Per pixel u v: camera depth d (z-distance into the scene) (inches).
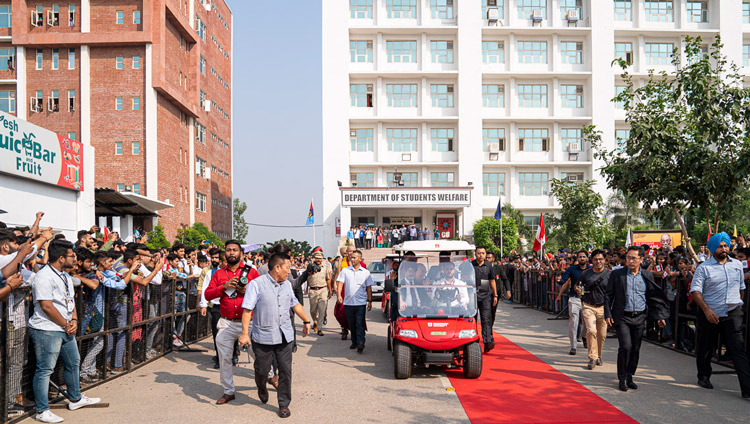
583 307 376.8
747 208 1040.2
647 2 1905.8
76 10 1621.6
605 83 1854.1
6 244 266.4
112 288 335.9
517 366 379.9
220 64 2493.8
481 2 1892.2
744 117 521.7
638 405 277.4
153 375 351.9
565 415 260.5
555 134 1872.5
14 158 697.6
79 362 283.3
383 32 1856.5
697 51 571.5
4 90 1668.3
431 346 335.3
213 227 2327.8
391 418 257.0
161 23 1601.9
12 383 253.0
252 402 287.7
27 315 265.0
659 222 1557.6
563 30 1855.3
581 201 1161.4
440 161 1828.2
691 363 388.2
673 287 455.2
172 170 1742.1
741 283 304.2
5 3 1665.8
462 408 274.1
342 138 1809.8
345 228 1688.0
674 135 554.9
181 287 462.3
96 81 1611.7
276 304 268.8
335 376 351.3
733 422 247.9
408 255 392.5
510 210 1764.3
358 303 445.1
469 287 369.1
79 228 885.2
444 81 1871.3
